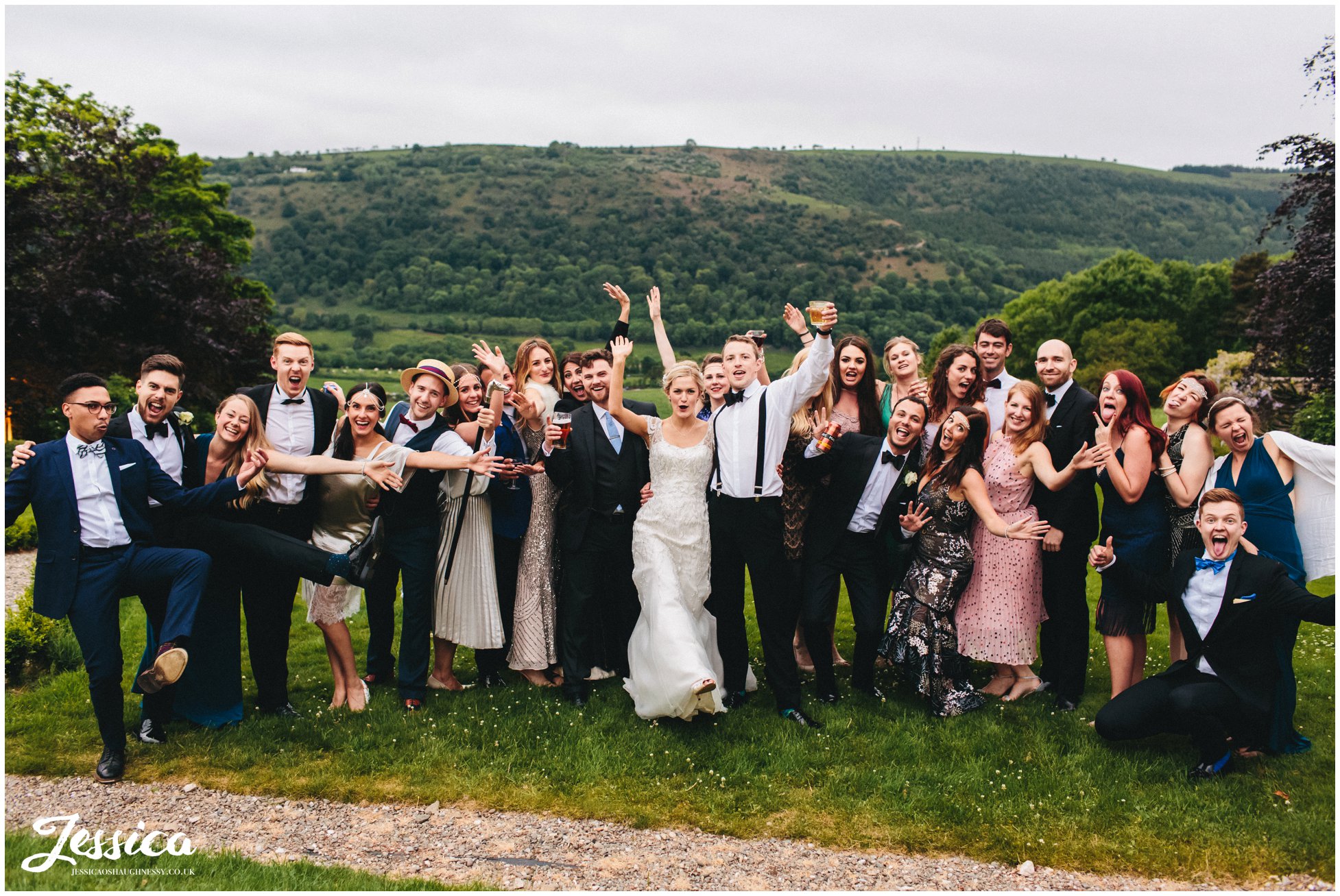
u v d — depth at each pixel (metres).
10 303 20.84
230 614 5.63
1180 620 5.06
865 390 6.26
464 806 4.69
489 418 5.79
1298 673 6.48
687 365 5.76
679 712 5.28
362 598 8.77
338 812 4.64
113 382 21.84
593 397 6.12
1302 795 4.55
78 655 6.78
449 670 6.33
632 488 5.93
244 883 3.81
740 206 151.38
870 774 4.90
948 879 4.04
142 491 5.12
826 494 5.91
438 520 6.03
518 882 4.00
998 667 6.23
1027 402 5.66
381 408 5.79
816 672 6.03
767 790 4.79
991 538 5.86
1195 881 3.98
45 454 4.91
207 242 34.03
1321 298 18.69
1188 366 59.78
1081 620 5.80
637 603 6.15
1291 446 5.37
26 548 12.41
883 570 6.13
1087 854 4.18
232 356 25.62
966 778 4.83
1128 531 5.54
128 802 4.71
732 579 5.82
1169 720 4.97
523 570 6.29
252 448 5.46
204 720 5.56
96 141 27.86
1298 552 5.33
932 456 5.77
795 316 6.50
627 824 4.53
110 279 23.27
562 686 6.25
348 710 5.76
